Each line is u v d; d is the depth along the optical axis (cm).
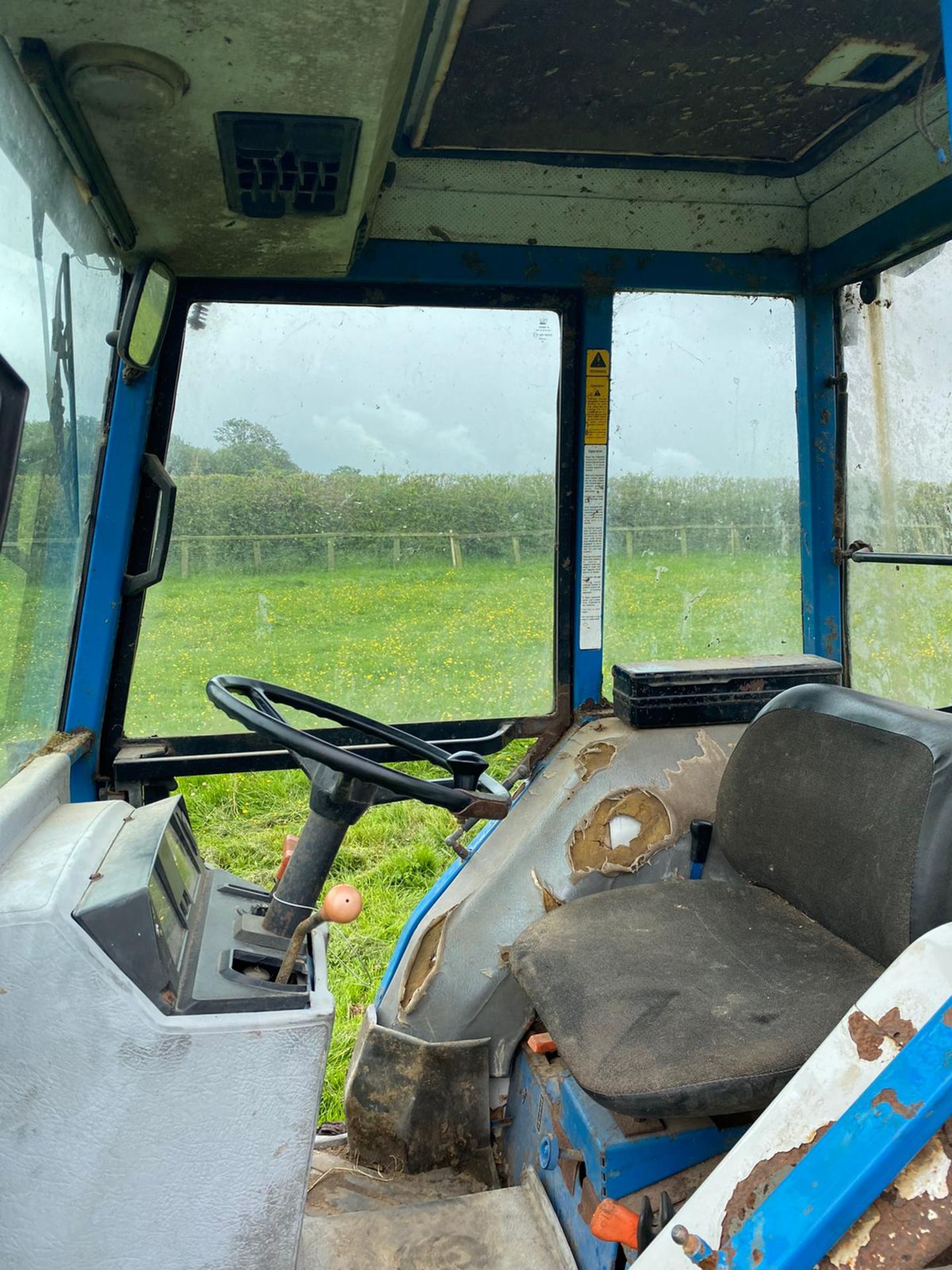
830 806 157
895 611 198
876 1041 94
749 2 138
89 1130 101
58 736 167
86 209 138
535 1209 157
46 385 124
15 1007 98
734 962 152
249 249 164
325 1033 105
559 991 148
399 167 185
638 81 161
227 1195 105
